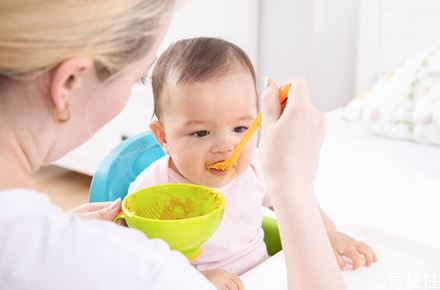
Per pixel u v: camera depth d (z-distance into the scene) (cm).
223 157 95
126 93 58
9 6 47
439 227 112
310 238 66
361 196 133
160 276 47
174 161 99
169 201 85
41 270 45
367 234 107
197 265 101
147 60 57
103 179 121
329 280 66
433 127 173
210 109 93
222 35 235
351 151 169
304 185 68
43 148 55
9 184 51
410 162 159
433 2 201
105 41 50
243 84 95
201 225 72
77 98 55
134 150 126
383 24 215
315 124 67
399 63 215
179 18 232
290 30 244
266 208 123
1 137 52
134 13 52
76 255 46
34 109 52
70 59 50
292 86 68
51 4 47
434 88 175
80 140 59
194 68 94
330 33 235
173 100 95
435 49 185
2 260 45
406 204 127
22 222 47
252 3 231
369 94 192
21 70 49
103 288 46
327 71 240
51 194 279
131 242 49
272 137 67
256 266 96
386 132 182
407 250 101
